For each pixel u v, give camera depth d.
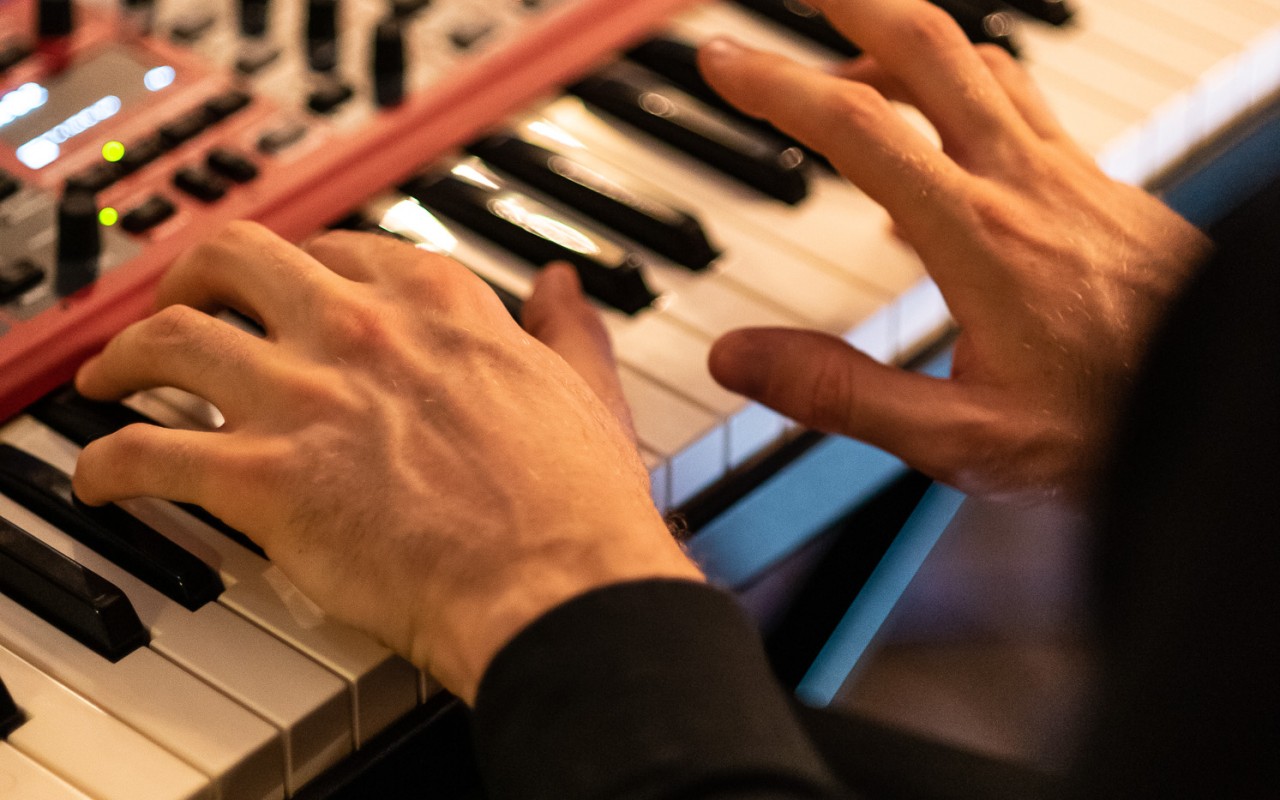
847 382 0.96
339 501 0.86
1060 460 0.95
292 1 1.12
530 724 0.80
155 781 0.84
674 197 1.08
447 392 0.88
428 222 1.05
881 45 1.01
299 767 0.87
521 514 0.84
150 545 0.90
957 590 1.74
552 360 0.90
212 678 0.87
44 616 0.89
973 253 0.96
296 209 1.03
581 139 1.10
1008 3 1.19
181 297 0.94
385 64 1.08
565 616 0.81
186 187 1.02
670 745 0.79
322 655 0.88
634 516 0.85
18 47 1.06
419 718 0.90
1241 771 0.72
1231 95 1.18
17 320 0.97
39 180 1.02
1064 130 1.05
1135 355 0.92
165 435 0.89
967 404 0.95
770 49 1.16
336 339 0.90
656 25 1.16
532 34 1.12
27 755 0.85
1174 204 1.16
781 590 1.23
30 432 0.95
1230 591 0.71
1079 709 0.79
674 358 1.00
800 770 0.79
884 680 1.64
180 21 1.09
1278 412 0.70
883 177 0.97
